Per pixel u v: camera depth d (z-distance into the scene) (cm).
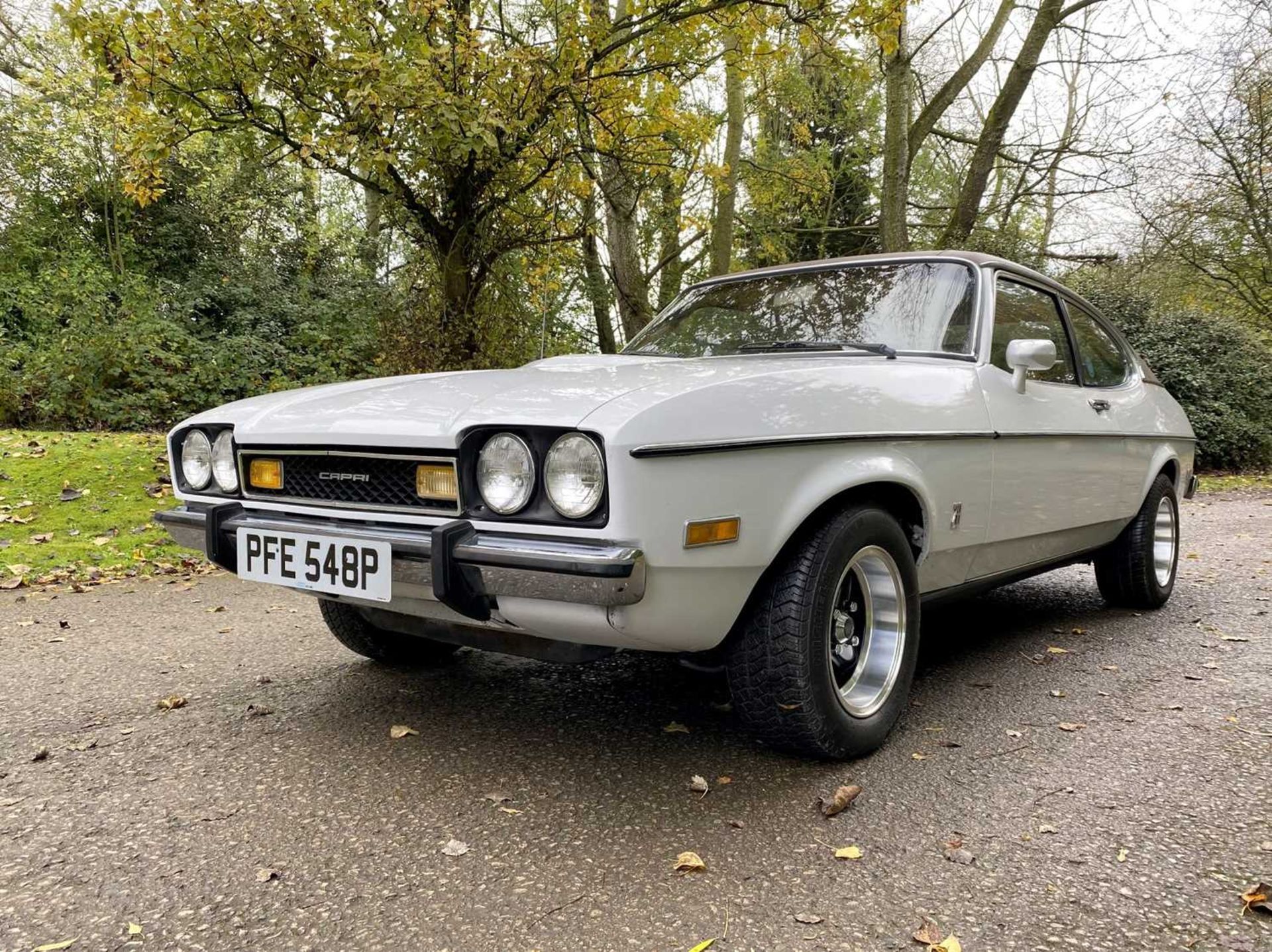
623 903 166
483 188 777
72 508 604
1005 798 212
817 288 323
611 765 231
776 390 211
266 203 1488
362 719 266
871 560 239
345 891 170
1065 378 353
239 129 718
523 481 186
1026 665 327
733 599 202
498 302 922
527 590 184
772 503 203
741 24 783
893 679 245
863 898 168
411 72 600
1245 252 1430
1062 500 325
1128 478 378
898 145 1116
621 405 184
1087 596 457
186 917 161
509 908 164
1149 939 155
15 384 919
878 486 243
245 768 230
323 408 228
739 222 1728
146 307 1058
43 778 224
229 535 240
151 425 945
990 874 177
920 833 194
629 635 188
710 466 190
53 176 1311
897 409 239
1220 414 1237
